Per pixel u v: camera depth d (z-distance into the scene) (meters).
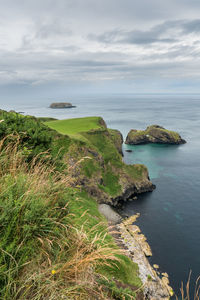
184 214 44.03
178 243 33.72
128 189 53.72
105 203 46.47
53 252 4.27
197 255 30.83
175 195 54.19
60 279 3.77
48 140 12.24
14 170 5.46
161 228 38.34
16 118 12.62
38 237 4.11
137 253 27.83
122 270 13.74
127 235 33.25
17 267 3.24
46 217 4.47
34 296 3.34
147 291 18.91
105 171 54.66
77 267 4.21
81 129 77.81
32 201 4.39
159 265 28.19
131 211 45.53
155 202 50.28
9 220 3.83
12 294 3.10
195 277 26.23
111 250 4.98
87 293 4.10
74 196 6.86
